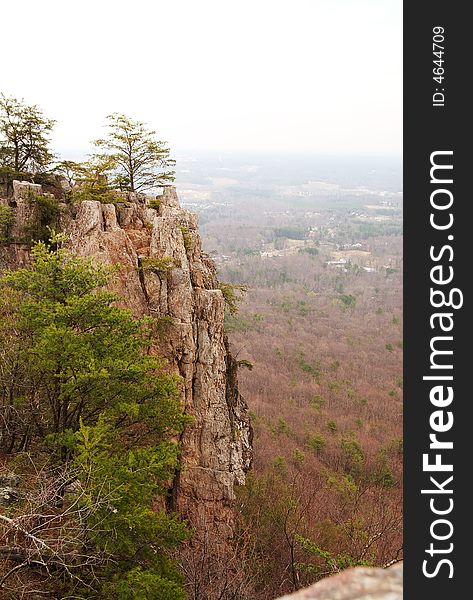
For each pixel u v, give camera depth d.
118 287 25.48
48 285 18.41
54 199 31.98
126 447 20.42
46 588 14.71
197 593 19.06
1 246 30.64
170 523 16.28
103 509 14.78
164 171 35.25
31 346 18.36
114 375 17.92
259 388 98.69
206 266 33.19
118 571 15.38
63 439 17.02
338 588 3.36
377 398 99.88
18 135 36.66
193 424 24.69
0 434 20.02
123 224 28.69
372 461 65.75
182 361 25.91
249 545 28.00
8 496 16.44
